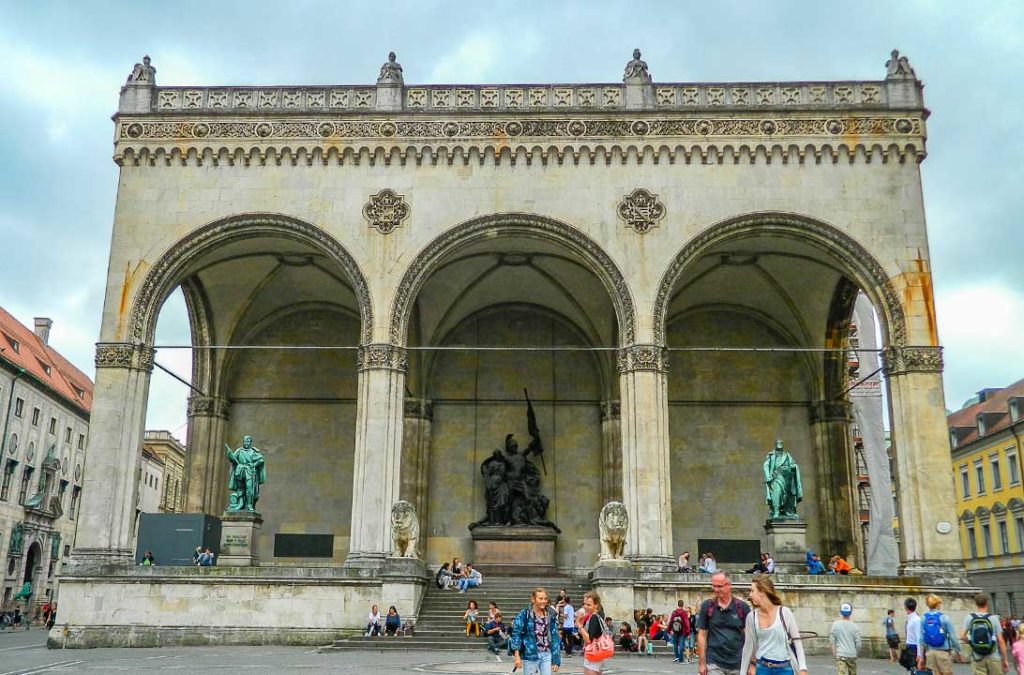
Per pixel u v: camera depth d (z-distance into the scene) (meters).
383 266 34.59
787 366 43.69
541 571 40.03
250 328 44.34
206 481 41.81
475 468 42.97
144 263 34.81
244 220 35.12
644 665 24.95
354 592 31.06
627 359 33.69
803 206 34.88
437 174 35.38
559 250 38.75
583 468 42.94
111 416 33.44
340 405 43.78
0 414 66.94
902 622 30.50
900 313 33.91
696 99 36.00
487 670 21.36
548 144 35.44
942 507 32.00
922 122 35.38
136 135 35.78
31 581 74.25
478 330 44.72
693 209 34.88
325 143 35.62
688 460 42.66
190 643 30.70
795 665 10.44
